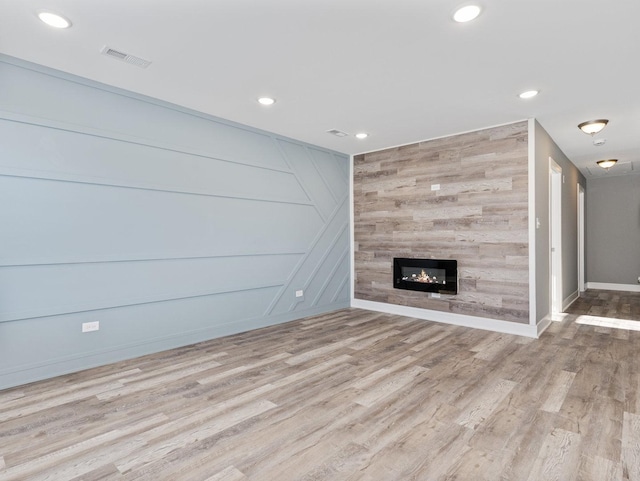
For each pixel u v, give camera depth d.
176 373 3.05
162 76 3.09
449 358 3.39
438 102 3.65
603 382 2.81
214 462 1.86
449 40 2.51
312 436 2.09
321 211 5.39
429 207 4.97
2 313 2.73
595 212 7.93
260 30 2.40
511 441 2.03
